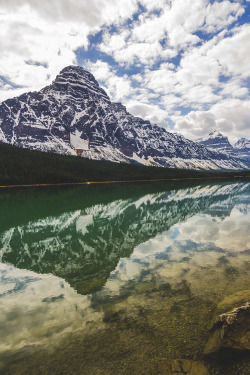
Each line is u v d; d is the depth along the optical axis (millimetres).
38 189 118250
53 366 7031
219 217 34938
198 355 7125
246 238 21203
